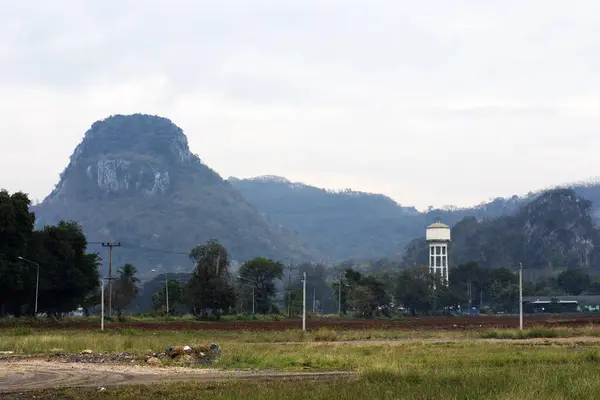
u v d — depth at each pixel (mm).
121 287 169625
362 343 67500
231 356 46438
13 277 114000
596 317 156750
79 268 134500
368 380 32062
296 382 32312
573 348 56781
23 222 118062
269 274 195125
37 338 59438
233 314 179375
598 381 28141
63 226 135125
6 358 47406
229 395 26641
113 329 92312
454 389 27266
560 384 28297
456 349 55938
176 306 193000
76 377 35906
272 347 58688
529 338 76812
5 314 131000
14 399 27656
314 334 79062
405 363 42156
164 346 55156
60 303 134000
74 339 60094
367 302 186625
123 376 36406
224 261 152125
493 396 25312
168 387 30828
